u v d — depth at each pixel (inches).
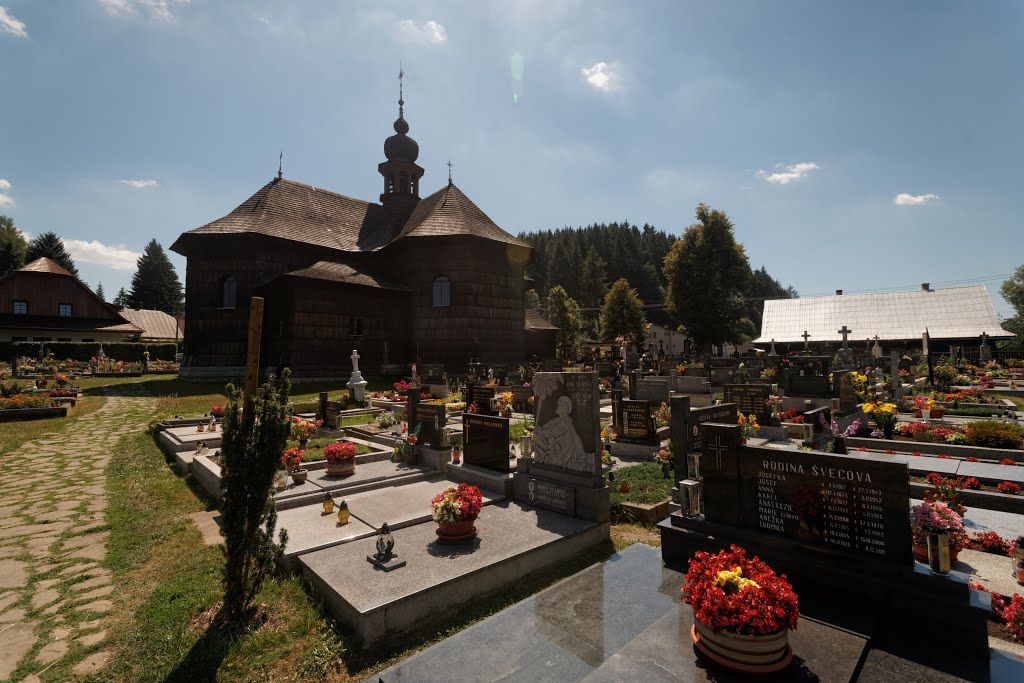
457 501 240.7
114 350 1633.9
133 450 501.4
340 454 365.7
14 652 174.4
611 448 453.7
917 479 348.2
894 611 152.1
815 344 2258.9
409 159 1477.6
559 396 296.5
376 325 1124.5
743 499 191.2
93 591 219.1
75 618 196.4
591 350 2450.8
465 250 1154.7
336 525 270.1
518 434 494.0
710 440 200.4
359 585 197.8
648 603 173.6
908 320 2137.1
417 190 1482.5
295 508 305.7
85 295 1814.7
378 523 272.2
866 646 140.7
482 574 215.0
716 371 1089.4
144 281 3609.7
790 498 178.9
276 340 1042.1
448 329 1146.7
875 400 652.7
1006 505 290.0
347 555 229.8
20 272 1692.9
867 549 161.8
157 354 1738.4
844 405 569.6
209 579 224.4
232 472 185.9
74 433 585.3
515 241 1255.5
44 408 674.2
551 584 228.1
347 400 732.0
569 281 4249.5
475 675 136.3
